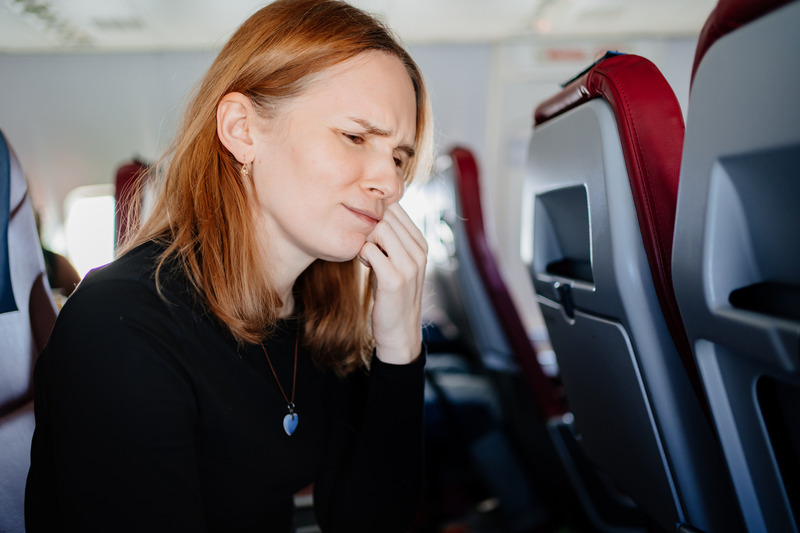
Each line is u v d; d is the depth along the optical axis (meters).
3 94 3.05
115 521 0.56
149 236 0.72
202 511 0.63
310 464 0.79
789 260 0.44
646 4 2.88
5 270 0.73
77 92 3.12
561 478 1.66
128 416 0.56
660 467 0.71
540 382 1.63
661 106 0.59
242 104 0.68
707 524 0.69
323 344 0.90
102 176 3.19
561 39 3.40
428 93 0.83
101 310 0.58
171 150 0.81
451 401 2.07
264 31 0.67
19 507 0.70
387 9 2.89
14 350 0.74
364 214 0.68
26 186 0.80
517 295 3.62
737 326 0.45
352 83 0.65
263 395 0.71
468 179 1.74
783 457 0.51
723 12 0.41
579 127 0.69
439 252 2.39
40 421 0.64
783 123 0.37
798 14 0.34
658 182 0.58
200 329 0.66
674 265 0.53
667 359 0.64
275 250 0.75
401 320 0.82
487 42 3.43
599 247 0.67
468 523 1.91
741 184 0.44
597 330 0.74
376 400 0.84
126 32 2.89
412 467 0.88
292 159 0.66
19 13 2.52
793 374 0.41
